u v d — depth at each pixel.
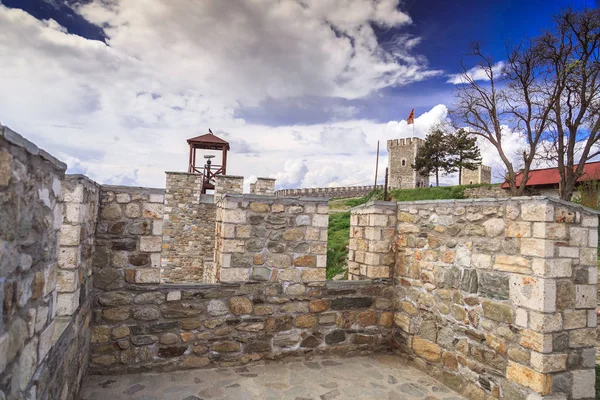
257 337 4.88
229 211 4.74
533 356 3.54
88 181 3.51
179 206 13.85
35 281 1.90
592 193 11.93
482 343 4.10
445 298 4.62
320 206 5.14
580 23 12.61
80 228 3.20
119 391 3.99
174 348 4.55
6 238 1.49
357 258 5.93
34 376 1.93
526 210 3.70
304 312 5.09
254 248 4.86
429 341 4.82
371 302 5.42
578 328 3.62
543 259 3.49
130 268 4.41
